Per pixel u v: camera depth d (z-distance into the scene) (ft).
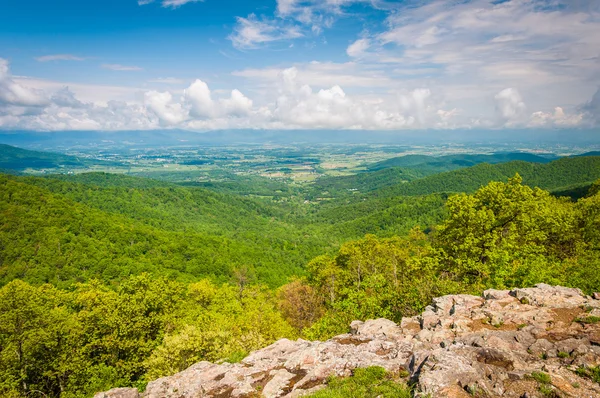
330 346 58.75
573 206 147.95
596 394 33.73
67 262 281.33
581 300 58.13
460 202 104.78
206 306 159.22
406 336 59.26
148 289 132.36
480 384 36.37
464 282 90.63
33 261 272.72
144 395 57.72
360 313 92.68
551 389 34.60
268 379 53.47
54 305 132.98
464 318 59.36
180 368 92.43
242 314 136.26
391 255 178.50
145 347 112.06
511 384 36.91
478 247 98.53
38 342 102.73
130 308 117.29
